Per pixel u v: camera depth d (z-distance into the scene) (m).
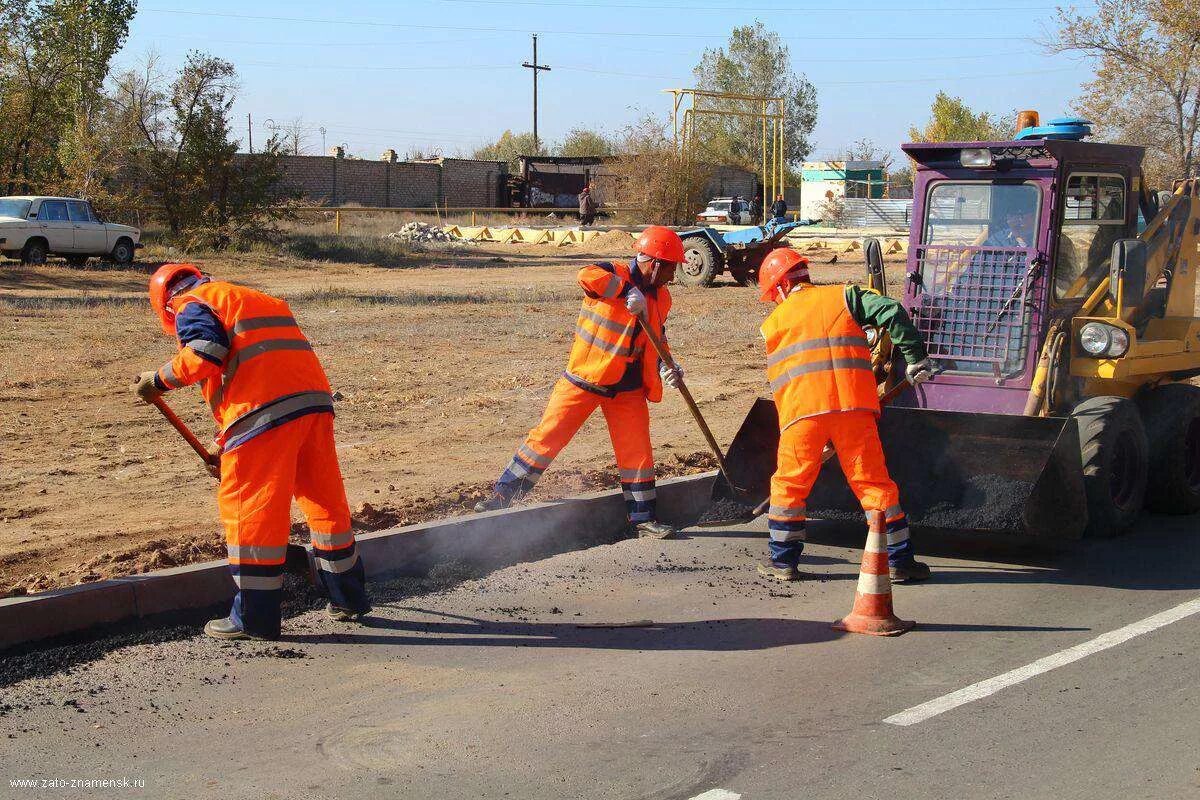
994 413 7.39
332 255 32.25
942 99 74.38
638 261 7.41
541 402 12.04
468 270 30.36
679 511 8.38
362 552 6.80
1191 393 8.27
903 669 5.45
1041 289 7.65
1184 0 31.02
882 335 8.09
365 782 4.30
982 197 7.86
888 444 7.43
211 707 5.00
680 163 48.31
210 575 6.21
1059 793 4.19
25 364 13.64
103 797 4.18
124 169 32.62
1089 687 5.21
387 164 57.88
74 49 32.12
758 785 4.26
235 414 5.63
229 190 31.81
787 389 6.67
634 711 4.96
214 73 31.25
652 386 7.68
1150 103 32.22
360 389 12.66
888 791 4.20
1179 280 8.72
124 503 8.12
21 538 7.19
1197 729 4.75
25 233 25.64
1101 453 7.35
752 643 5.84
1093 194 8.06
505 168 62.09
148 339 15.85
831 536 7.94
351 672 5.43
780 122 48.03
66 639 5.68
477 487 8.39
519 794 4.21
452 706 5.02
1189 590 6.70
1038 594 6.64
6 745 4.61
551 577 6.96
